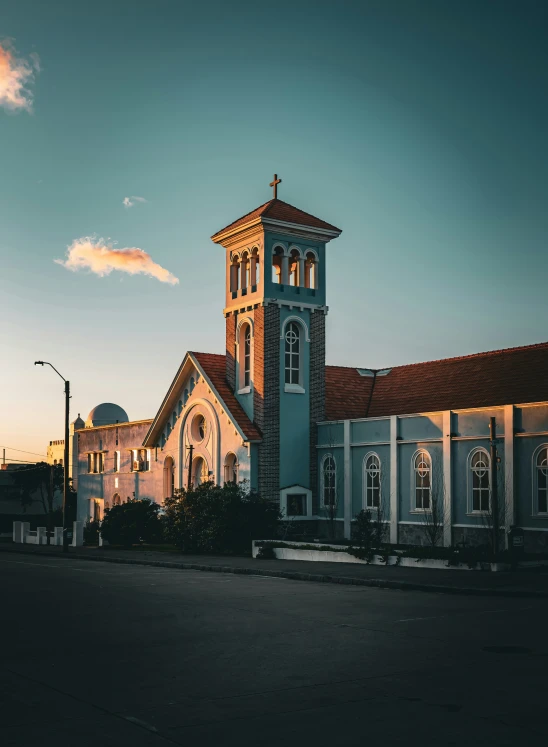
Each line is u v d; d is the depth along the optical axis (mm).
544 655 11797
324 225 42031
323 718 8641
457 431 32812
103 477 56000
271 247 40969
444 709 8930
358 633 13859
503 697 9414
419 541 34094
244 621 15438
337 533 38906
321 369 41938
